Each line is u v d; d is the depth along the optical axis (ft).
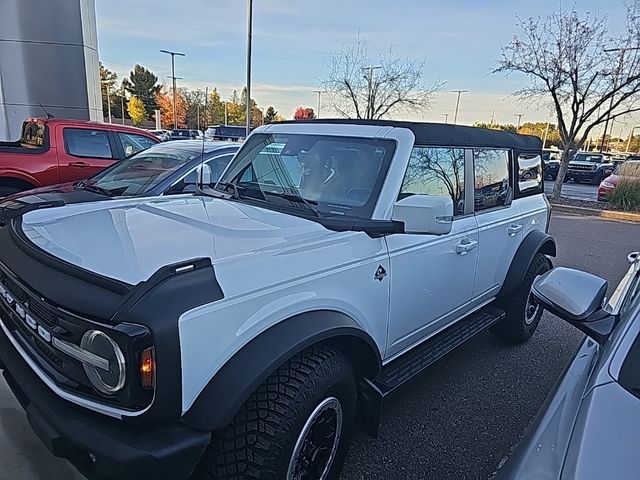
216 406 5.53
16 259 6.66
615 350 6.04
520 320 14.03
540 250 14.34
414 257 9.04
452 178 10.64
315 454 7.23
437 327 10.85
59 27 42.50
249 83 61.87
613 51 45.50
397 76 82.99
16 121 42.37
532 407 11.02
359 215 8.61
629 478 4.22
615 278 22.36
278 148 10.52
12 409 9.77
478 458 9.13
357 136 9.61
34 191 17.76
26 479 7.85
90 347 5.35
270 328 6.32
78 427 5.41
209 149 18.71
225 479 6.16
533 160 14.80
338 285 7.38
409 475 8.57
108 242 6.85
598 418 4.97
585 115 49.08
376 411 8.14
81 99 44.39
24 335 6.78
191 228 7.68
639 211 45.80
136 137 26.66
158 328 5.16
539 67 48.39
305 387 6.52
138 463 5.10
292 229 7.88
